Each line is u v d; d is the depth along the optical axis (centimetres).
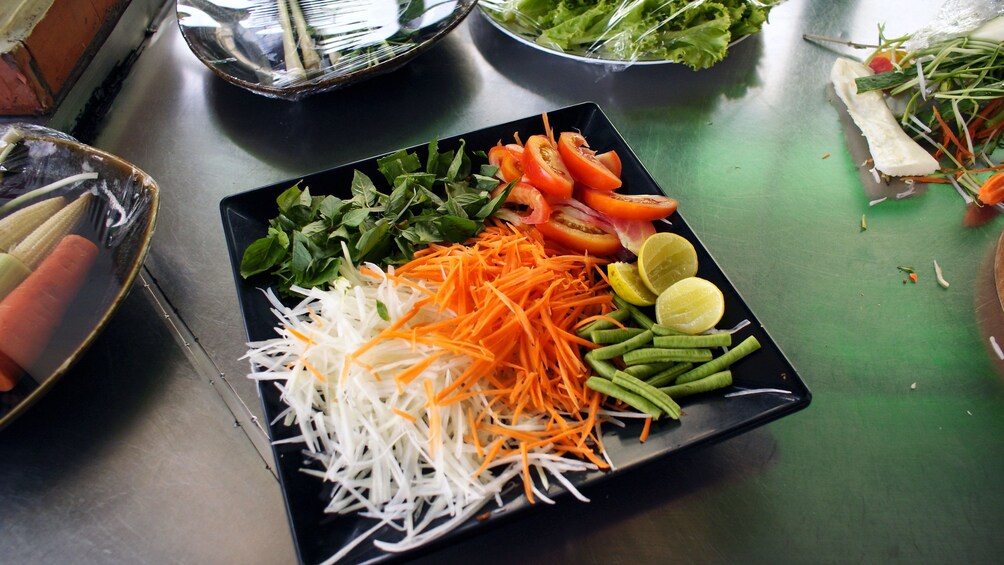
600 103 67
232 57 64
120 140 63
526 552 42
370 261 50
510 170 54
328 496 43
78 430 46
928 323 52
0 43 56
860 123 63
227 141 63
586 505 44
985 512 44
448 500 42
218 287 53
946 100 61
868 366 50
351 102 66
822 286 54
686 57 65
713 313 47
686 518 44
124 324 51
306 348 46
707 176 61
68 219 52
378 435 43
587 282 50
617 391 44
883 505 44
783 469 45
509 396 44
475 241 50
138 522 43
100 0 64
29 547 43
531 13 70
